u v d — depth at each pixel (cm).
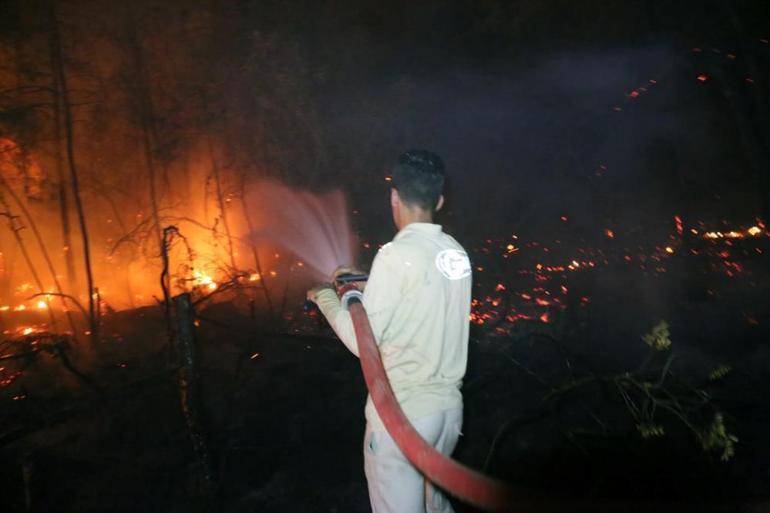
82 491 412
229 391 539
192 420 421
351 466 438
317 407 518
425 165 266
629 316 703
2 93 772
